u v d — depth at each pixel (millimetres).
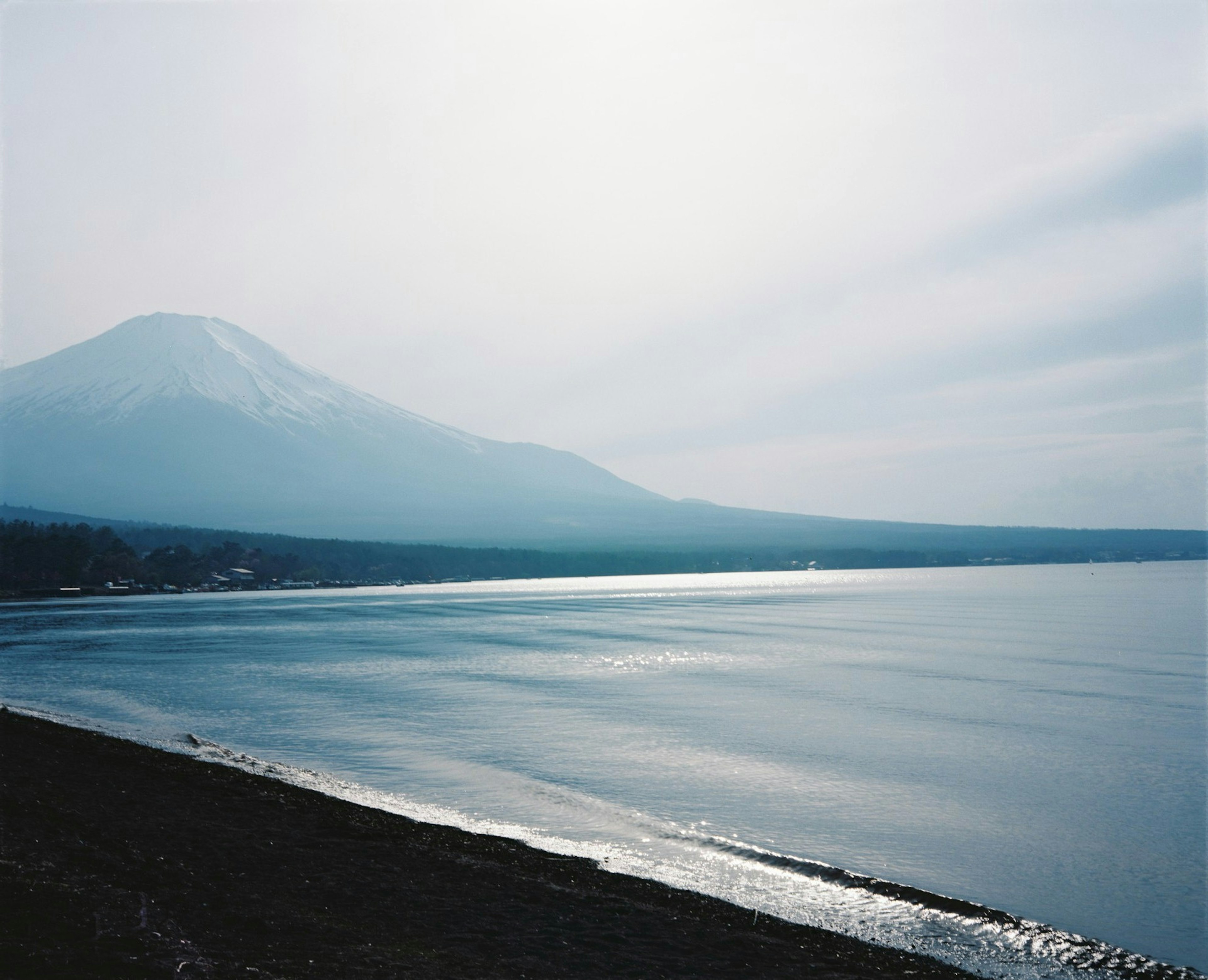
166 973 11375
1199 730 42719
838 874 21625
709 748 37062
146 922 13453
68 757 29078
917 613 146375
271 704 48000
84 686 55281
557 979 13789
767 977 14922
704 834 24828
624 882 19797
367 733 39375
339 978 12336
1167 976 16578
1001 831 25938
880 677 62938
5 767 25891
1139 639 96000
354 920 15383
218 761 31906
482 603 191750
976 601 186375
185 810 23016
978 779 32281
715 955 15664
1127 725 44188
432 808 26641
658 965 14891
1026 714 47406
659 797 28891
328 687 55594
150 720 42406
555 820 25797
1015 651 82688
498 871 19734
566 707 47719
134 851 18109
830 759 35281
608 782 30781
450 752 35375
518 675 62531
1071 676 64188
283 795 26078
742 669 67688
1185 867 22859
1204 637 97000
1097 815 27703
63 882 14852
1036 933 18281
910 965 16344
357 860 19516
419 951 14148
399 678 60531
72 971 10945
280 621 126438
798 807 28078
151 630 107438
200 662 70688
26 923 12453
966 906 19672
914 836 25297
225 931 13742
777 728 42031
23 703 47344
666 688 56250
